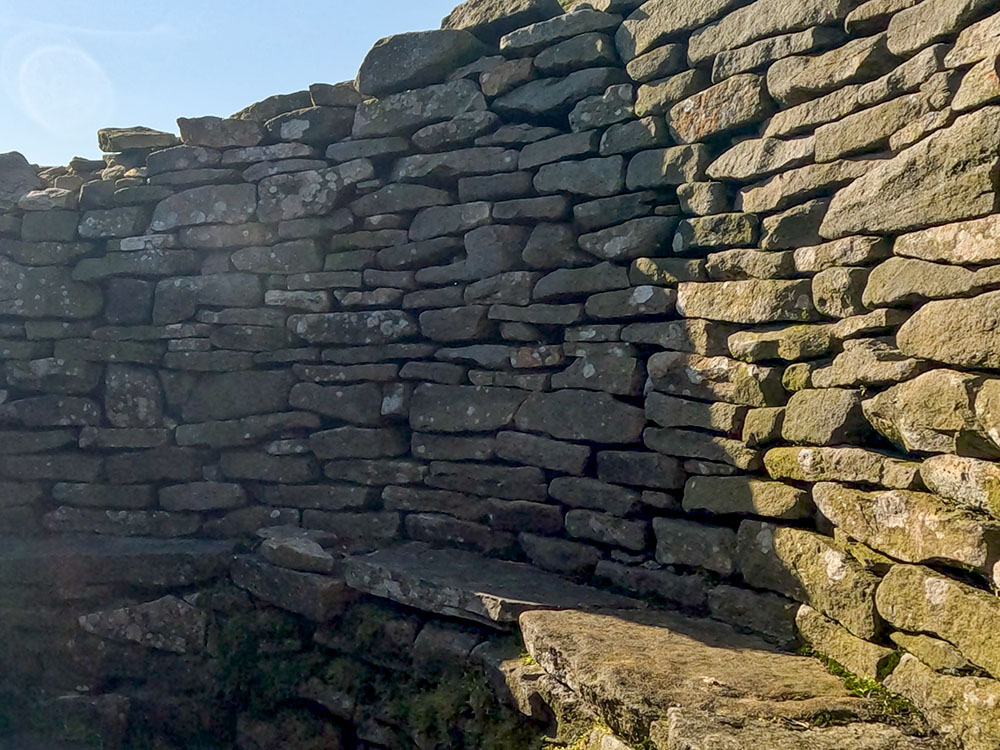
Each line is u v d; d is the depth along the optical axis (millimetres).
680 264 5145
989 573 3439
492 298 5883
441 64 6168
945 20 3949
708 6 5113
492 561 5688
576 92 5676
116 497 6898
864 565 4012
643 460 5160
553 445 5562
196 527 6762
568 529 5461
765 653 4219
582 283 5535
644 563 5094
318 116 6582
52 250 7102
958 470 3602
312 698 5551
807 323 4578
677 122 5273
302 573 5805
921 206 3922
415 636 5297
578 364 5520
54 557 6430
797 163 4660
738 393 4766
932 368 3854
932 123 3959
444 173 6152
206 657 6062
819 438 4332
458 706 4789
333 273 6480
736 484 4730
